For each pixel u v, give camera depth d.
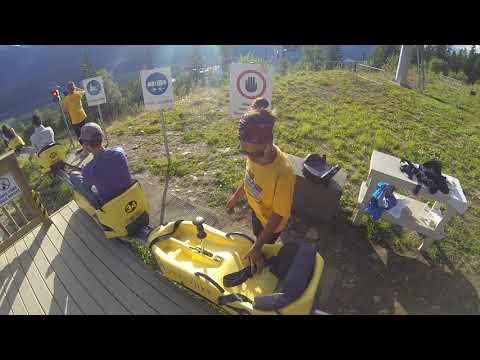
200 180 5.64
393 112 9.37
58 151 5.74
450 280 3.67
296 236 4.29
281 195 2.42
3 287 3.58
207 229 3.35
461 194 3.59
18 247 4.11
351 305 3.35
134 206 3.72
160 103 5.66
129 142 7.43
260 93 4.71
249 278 2.77
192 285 2.86
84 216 4.62
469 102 13.88
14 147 7.65
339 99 10.11
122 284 3.50
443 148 7.25
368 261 3.90
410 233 4.32
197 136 7.48
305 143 6.98
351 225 4.46
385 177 3.72
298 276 2.38
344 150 6.76
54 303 3.34
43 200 6.10
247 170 2.74
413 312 3.27
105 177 3.41
